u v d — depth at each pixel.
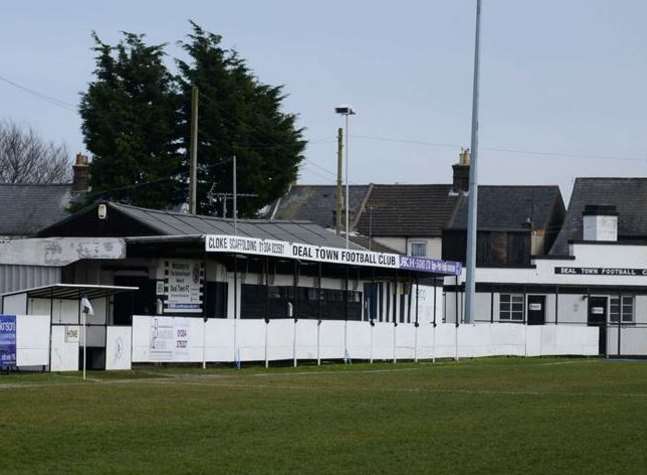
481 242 103.69
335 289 74.06
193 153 91.00
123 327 50.47
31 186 119.00
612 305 96.31
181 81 107.31
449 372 54.34
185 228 63.97
